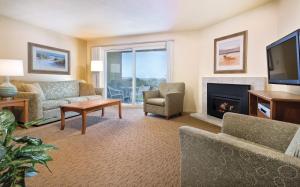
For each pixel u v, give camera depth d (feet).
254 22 10.63
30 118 10.62
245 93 10.97
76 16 11.97
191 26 14.12
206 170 3.33
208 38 14.05
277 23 9.38
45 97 13.09
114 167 6.02
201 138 3.35
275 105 5.63
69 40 17.17
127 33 16.40
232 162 2.92
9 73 9.96
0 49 11.76
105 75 19.24
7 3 9.89
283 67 6.53
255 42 10.61
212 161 3.21
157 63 17.13
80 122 11.75
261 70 10.34
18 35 12.78
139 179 5.34
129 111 15.87
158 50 16.99
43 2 9.80
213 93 13.35
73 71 17.70
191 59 15.39
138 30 15.42
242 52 11.39
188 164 3.66
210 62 13.89
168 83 15.16
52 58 15.42
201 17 12.08
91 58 19.13
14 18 12.32
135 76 17.94
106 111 15.75
